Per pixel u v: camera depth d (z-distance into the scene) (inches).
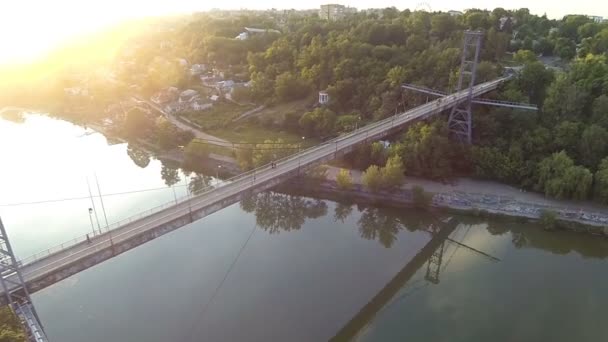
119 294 2950.3
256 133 5979.3
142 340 2532.0
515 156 4197.8
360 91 5836.6
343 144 3892.7
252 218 4141.2
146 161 5649.6
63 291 2987.2
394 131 4224.9
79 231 3735.2
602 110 4224.9
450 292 2933.1
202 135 5989.2
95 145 6309.1
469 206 3878.0
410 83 5457.7
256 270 3211.1
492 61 5989.2
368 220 4035.4
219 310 2773.1
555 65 6018.7
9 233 3710.6
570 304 2795.3
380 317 2689.5
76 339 2541.8
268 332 2581.2
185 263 3307.1
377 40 6776.6
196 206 2839.6
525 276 3112.7
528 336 2512.3
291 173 3410.4
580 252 3440.0
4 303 2046.0
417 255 3432.6
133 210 4126.5
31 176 5083.7
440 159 4330.7
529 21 7524.6
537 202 3868.1
